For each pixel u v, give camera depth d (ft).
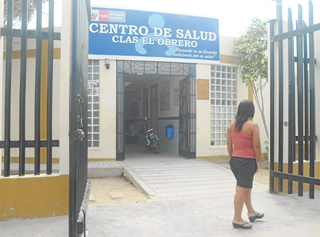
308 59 18.93
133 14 29.73
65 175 13.80
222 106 33.04
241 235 11.81
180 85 33.91
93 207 15.37
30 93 27.12
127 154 35.37
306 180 15.99
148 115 47.29
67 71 13.73
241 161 12.49
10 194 13.30
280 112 17.66
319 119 19.11
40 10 13.21
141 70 31.01
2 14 13.43
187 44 31.09
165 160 30.07
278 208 15.30
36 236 11.62
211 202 16.37
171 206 15.58
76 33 10.45
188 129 31.24
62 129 13.76
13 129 27.07
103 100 29.22
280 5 18.07
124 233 11.90
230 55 32.91
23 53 13.02
